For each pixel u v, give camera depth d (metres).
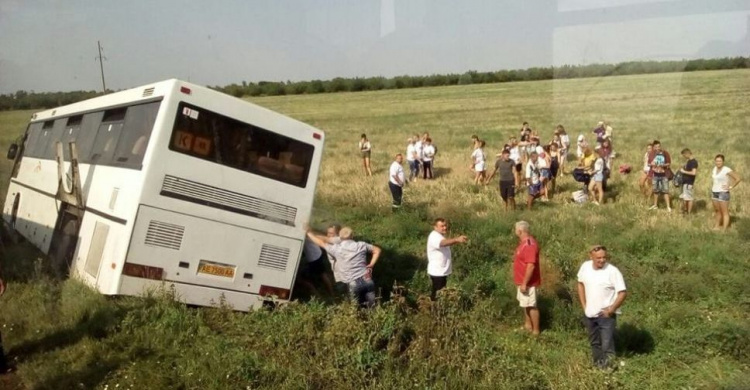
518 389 6.49
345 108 46.91
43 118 14.59
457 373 6.64
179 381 6.47
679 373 7.24
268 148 8.97
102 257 8.57
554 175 18.70
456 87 67.25
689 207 15.35
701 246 12.20
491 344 7.64
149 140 8.30
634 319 8.91
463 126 39.59
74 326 7.83
